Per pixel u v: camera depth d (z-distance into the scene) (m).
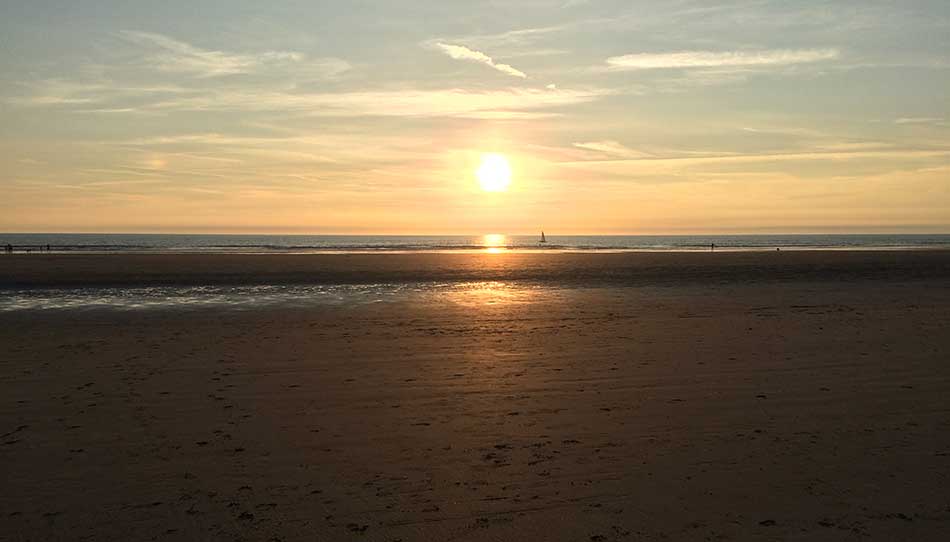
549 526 5.27
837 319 16.86
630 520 5.36
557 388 9.66
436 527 5.26
